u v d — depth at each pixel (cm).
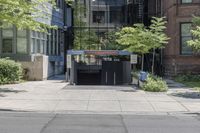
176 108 1869
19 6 2338
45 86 2820
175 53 3506
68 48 4694
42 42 3672
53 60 3947
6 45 3291
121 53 3222
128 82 3195
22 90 2519
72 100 2092
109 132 1259
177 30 3494
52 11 3975
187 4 3453
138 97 2239
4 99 2089
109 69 3188
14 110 1789
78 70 3388
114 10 4716
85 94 2352
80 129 1309
